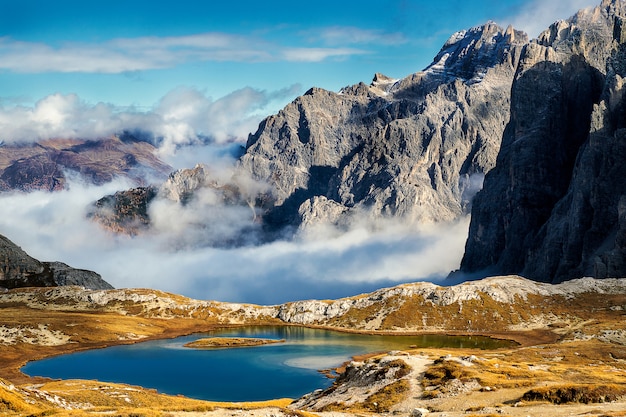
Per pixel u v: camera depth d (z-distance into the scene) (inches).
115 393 6200.8
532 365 5787.4
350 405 4990.2
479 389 4635.8
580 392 4040.4
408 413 4315.9
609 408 3636.8
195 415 3501.5
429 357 6028.5
